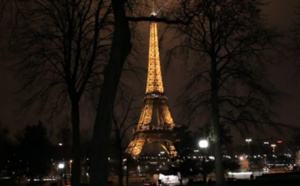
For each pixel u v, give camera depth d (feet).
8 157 224.33
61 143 219.82
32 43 67.82
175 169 178.81
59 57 70.95
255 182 126.21
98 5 67.51
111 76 36.04
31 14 66.64
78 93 68.64
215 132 82.99
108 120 35.42
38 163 231.91
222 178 82.64
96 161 34.68
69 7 68.03
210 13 82.23
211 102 82.84
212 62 84.12
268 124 82.12
